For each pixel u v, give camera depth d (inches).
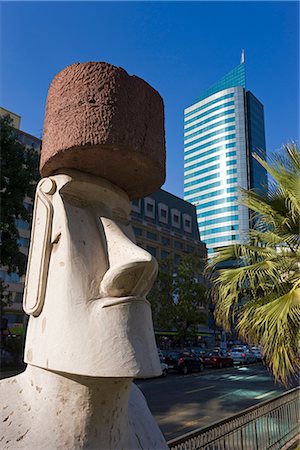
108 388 55.9
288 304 161.2
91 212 64.1
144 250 58.2
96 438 56.1
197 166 2674.7
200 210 2554.1
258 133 2600.9
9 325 1037.2
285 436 205.2
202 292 939.3
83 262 58.0
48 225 61.2
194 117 2805.1
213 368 852.0
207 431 131.3
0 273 1040.2
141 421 69.9
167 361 727.7
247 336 185.8
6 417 54.4
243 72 2743.6
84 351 52.1
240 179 2421.3
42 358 54.9
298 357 166.6
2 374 510.0
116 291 56.7
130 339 54.0
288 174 182.1
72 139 58.5
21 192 545.0
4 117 555.2
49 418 54.8
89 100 59.2
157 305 938.7
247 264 205.3
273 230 205.3
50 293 57.8
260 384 554.6
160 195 1594.5
